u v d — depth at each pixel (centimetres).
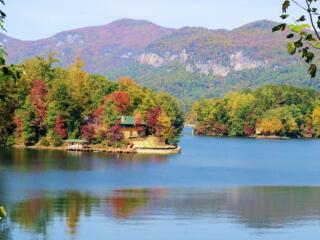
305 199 11188
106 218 8956
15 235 7756
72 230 8088
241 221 8869
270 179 14875
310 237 7862
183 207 10038
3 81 2112
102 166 17138
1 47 2066
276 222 8825
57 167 16412
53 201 10519
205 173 16100
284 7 1784
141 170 16375
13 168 15788
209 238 7694
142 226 8381
